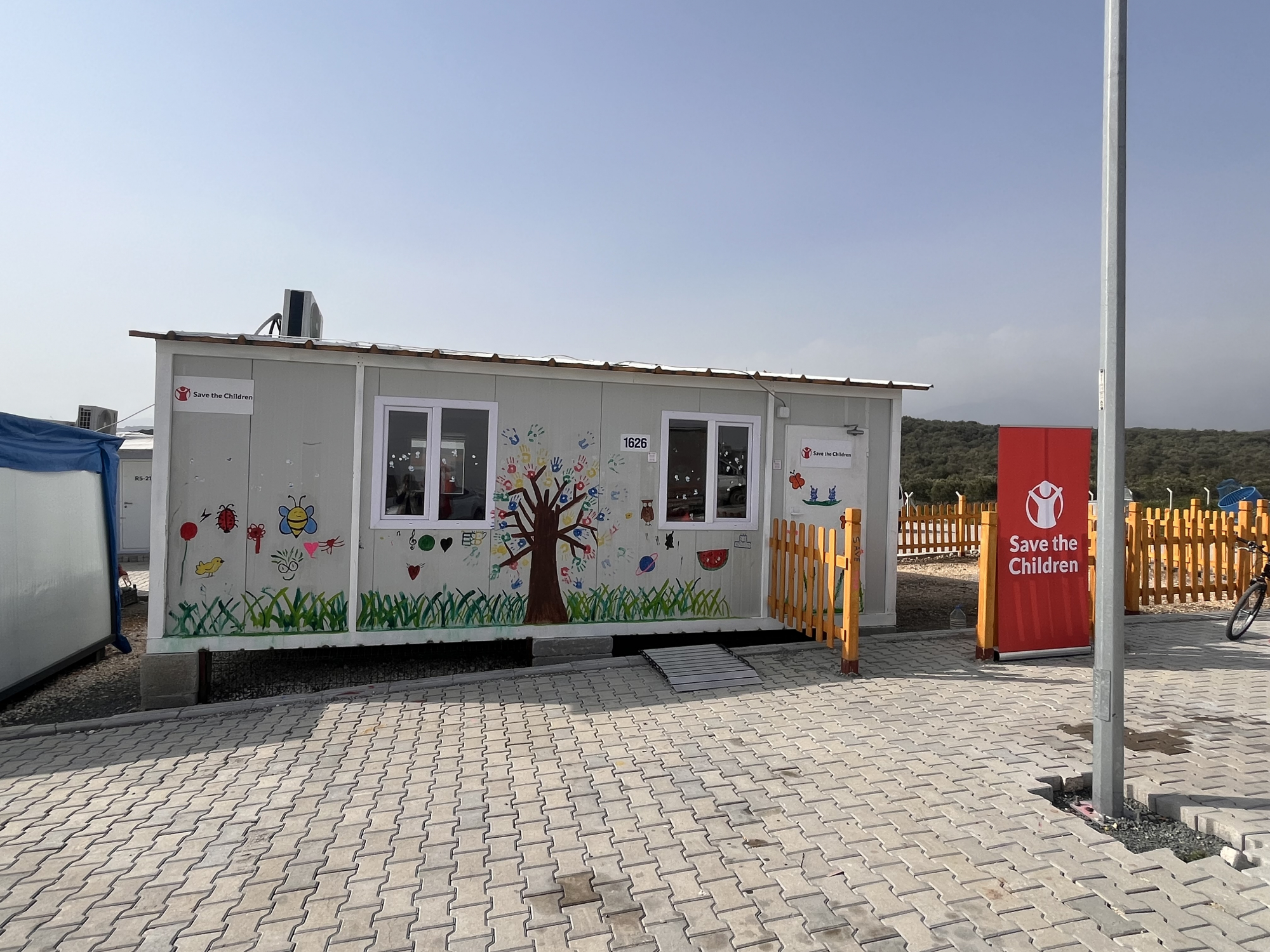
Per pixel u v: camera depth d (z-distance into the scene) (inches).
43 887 139.4
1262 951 114.5
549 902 131.2
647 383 310.0
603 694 253.9
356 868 144.6
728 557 320.8
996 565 288.5
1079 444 297.9
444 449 290.2
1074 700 240.8
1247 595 327.9
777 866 141.7
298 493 275.7
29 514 287.4
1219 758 191.2
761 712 232.1
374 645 283.0
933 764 188.5
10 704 279.0
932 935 119.8
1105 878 135.6
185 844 155.1
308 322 328.2
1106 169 163.5
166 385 265.0
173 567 266.4
